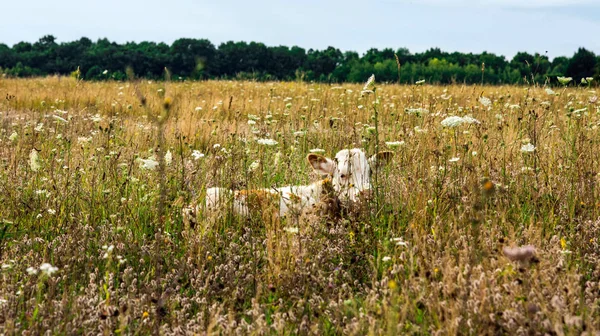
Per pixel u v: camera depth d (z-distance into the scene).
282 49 82.62
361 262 5.23
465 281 3.93
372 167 7.09
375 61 71.81
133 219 6.20
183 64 77.00
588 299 4.10
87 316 4.13
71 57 86.88
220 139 10.52
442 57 64.94
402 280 4.48
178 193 6.52
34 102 19.41
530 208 6.30
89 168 7.62
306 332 3.98
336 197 6.40
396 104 14.30
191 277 5.10
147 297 4.51
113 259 5.26
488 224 5.52
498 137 8.38
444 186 6.43
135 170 7.98
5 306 4.18
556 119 9.93
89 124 12.62
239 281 4.95
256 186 6.98
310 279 4.77
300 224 5.64
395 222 5.98
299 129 11.04
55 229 6.11
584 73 39.94
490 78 51.09
